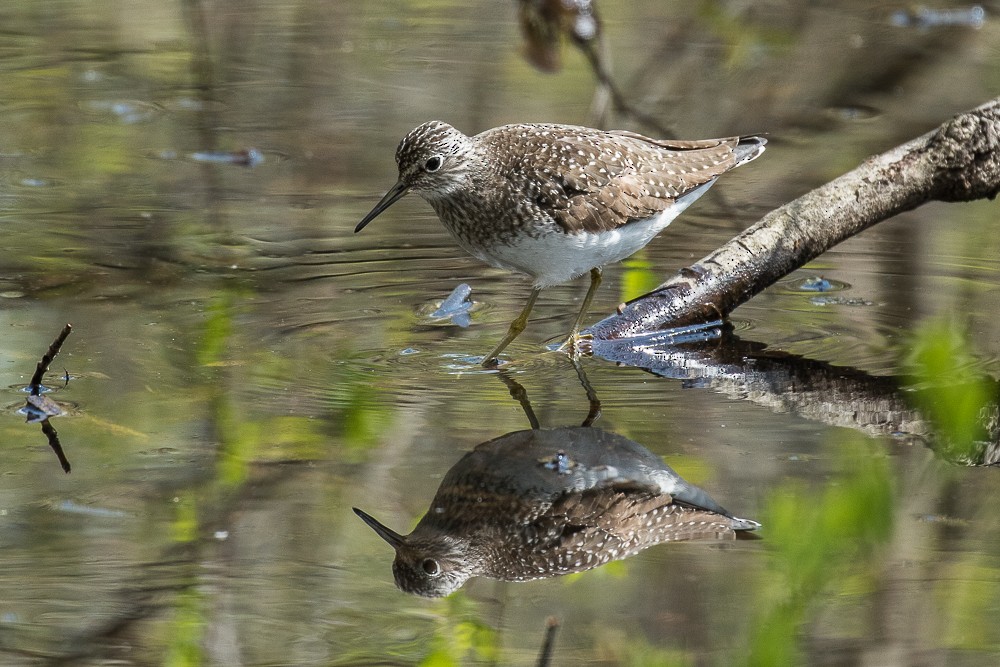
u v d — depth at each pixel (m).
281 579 7.77
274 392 10.55
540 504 8.71
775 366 11.34
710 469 9.16
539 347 11.91
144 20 22.34
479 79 19.73
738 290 12.45
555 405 10.45
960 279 13.25
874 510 6.35
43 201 15.12
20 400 10.23
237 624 7.31
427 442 9.67
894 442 9.63
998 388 10.44
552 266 11.80
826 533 6.23
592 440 9.71
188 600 7.51
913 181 12.50
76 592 7.57
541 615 7.45
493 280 13.55
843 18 21.95
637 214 11.75
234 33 21.64
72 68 19.97
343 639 7.19
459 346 11.84
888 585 7.67
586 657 6.96
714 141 12.54
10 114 18.02
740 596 7.55
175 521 8.41
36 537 8.16
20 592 7.54
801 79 19.81
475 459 9.35
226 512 8.55
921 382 10.81
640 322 12.14
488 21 22.77
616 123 18.03
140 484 8.91
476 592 7.70
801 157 17.00
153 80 19.62
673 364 11.52
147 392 10.45
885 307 12.66
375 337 11.94
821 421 10.06
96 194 15.41
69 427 9.77
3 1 23.03
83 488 8.84
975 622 7.26
